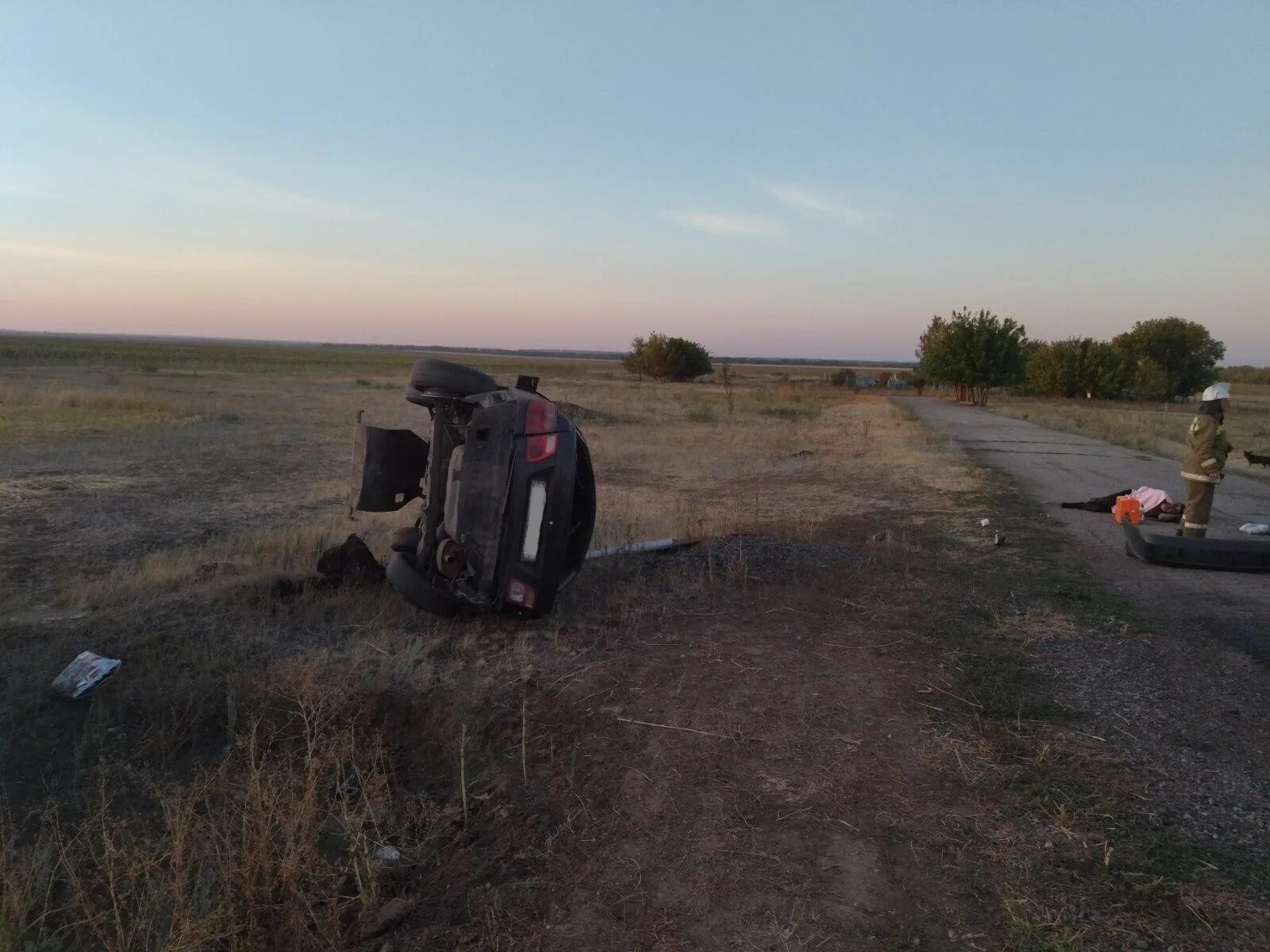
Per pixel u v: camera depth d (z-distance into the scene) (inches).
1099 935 105.3
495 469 210.7
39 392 1136.8
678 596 262.1
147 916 120.6
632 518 417.4
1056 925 107.0
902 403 1931.6
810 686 188.4
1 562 338.6
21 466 590.2
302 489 542.6
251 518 444.5
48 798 154.6
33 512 442.9
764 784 145.3
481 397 224.1
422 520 249.8
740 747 159.0
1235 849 124.5
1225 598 266.2
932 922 109.2
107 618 233.1
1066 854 123.2
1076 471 626.5
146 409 1042.7
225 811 143.6
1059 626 233.9
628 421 1181.1
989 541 360.2
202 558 322.3
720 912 113.3
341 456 709.3
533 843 134.5
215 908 120.6
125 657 205.5
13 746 172.7
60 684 191.0
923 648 215.5
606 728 169.3
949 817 133.6
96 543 377.7
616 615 242.4
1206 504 331.9
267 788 145.0
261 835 130.2
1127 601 263.1
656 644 217.9
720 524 394.6
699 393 2079.2
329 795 155.4
